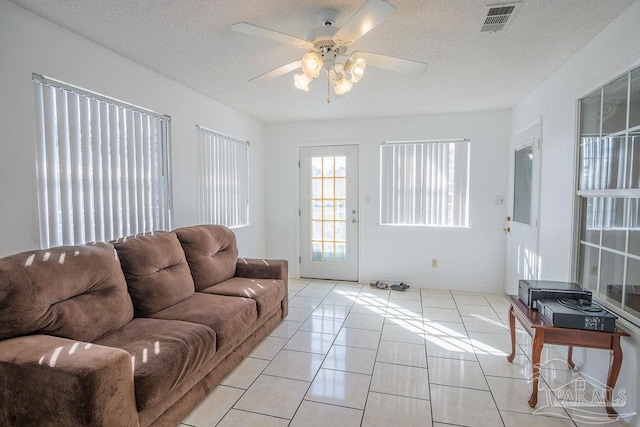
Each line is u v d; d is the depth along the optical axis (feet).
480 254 14.10
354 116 14.69
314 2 6.07
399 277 15.02
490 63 8.83
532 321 6.61
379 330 10.13
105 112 8.05
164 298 7.77
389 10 5.01
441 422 6.07
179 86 10.44
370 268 15.33
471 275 14.24
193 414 6.26
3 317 4.89
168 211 10.11
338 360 8.32
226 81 10.28
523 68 9.17
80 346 4.76
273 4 6.14
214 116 12.24
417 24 6.82
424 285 14.74
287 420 6.13
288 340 9.43
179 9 6.31
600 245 7.41
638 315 6.18
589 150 7.84
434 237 14.53
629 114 6.46
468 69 9.25
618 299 6.78
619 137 6.75
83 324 5.79
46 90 6.76
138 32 7.20
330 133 15.43
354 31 5.68
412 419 6.16
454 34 7.25
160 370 5.21
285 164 16.11
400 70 7.08
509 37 7.41
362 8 4.96
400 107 13.16
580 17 6.60
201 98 11.50
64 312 5.60
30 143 6.46
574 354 8.00
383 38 7.44
